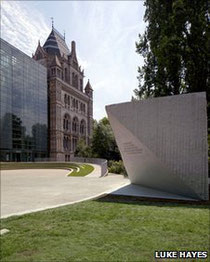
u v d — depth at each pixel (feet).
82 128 239.09
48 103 202.28
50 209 22.97
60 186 44.62
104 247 13.24
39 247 13.51
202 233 15.16
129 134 31.89
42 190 39.65
